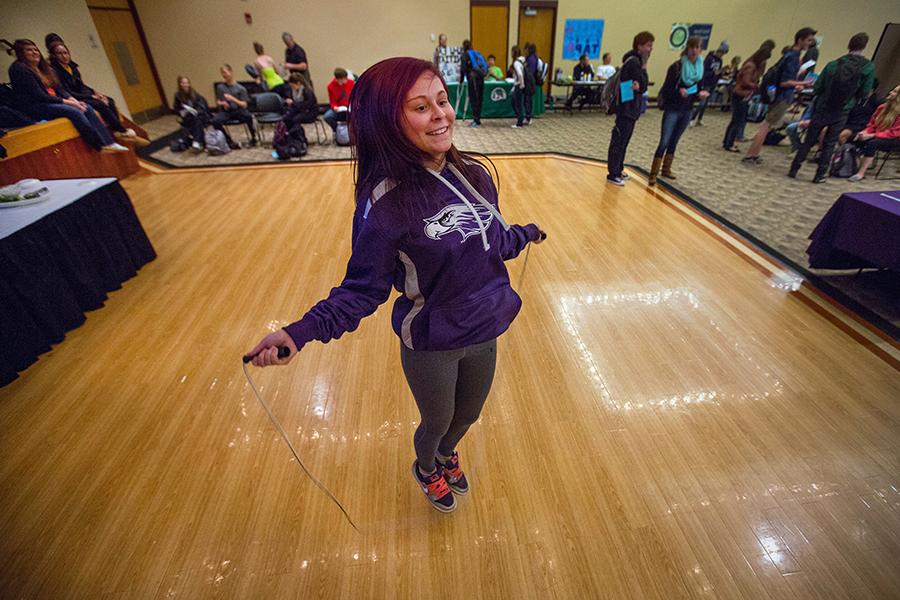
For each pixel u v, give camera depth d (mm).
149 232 3467
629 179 4598
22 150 3414
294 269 2863
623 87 3875
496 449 1618
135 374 1996
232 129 7555
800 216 3598
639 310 2385
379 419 1750
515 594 1205
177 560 1280
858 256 2385
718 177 4664
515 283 2652
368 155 788
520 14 8875
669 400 1812
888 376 1898
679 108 4055
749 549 1290
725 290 2545
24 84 3734
